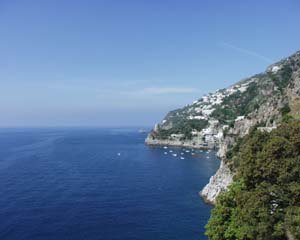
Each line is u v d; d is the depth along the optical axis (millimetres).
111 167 163000
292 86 110000
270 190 34062
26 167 159125
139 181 126750
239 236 36219
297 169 33719
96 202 94812
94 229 72438
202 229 72375
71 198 99312
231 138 147375
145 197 101062
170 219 79250
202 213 83812
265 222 33031
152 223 76438
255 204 33844
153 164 175500
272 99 125312
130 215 82500
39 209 87312
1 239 66625
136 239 67062
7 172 144125
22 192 106250
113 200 97250
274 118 104438
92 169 155875
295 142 35312
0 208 87938
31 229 72062
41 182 122812
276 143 35750
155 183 122875
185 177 136375
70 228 73000
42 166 162750
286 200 34031
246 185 38562
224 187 90750
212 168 161250
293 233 31609
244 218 34750
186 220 78438
